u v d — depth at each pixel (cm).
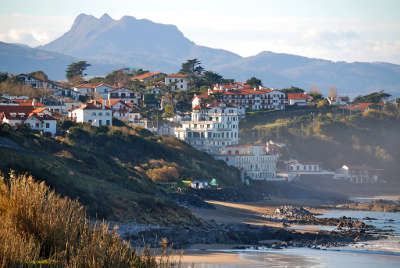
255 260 10762
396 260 11469
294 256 11612
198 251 11562
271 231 15550
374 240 14588
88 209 13212
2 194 4397
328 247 13262
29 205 4297
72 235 4184
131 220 13788
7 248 3806
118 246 4025
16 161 14238
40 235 4216
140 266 3994
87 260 3856
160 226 13838
